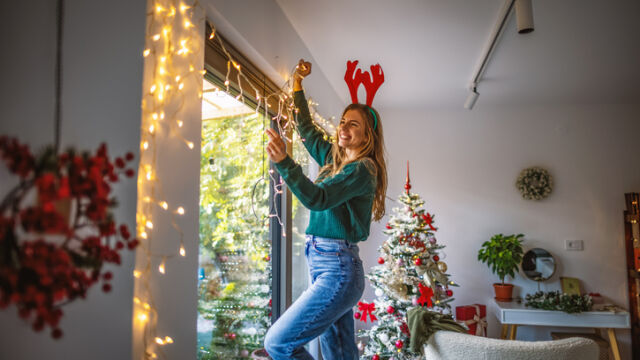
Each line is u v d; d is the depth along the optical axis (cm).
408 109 480
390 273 303
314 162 328
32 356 83
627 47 302
